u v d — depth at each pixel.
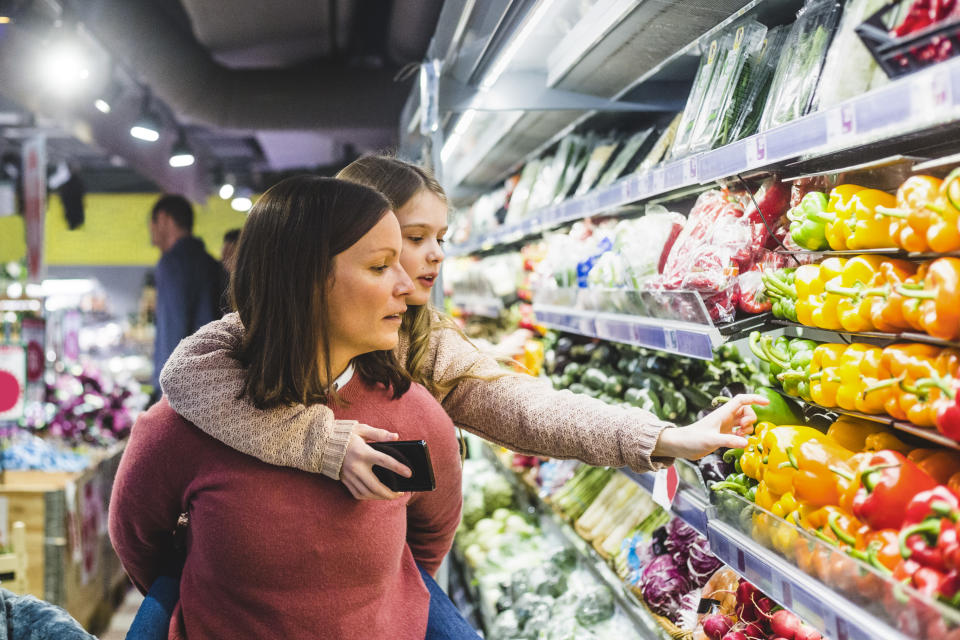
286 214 1.40
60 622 1.43
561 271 2.77
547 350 3.28
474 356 1.85
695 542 2.01
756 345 1.55
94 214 14.35
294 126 7.08
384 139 8.18
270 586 1.39
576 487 2.94
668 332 1.76
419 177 1.85
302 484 1.38
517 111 2.79
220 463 1.41
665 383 2.22
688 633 1.83
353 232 1.39
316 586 1.39
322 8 5.64
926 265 1.11
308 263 1.38
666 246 2.02
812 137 1.17
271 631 1.39
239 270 1.47
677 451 1.50
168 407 1.49
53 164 12.93
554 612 2.59
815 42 1.51
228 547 1.38
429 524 1.73
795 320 1.52
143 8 5.28
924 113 0.91
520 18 2.11
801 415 1.53
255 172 12.75
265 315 1.41
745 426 1.52
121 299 14.45
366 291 1.41
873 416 1.22
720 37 1.93
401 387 1.56
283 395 1.39
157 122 6.78
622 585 2.23
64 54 5.35
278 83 7.00
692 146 1.85
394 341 1.47
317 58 7.09
